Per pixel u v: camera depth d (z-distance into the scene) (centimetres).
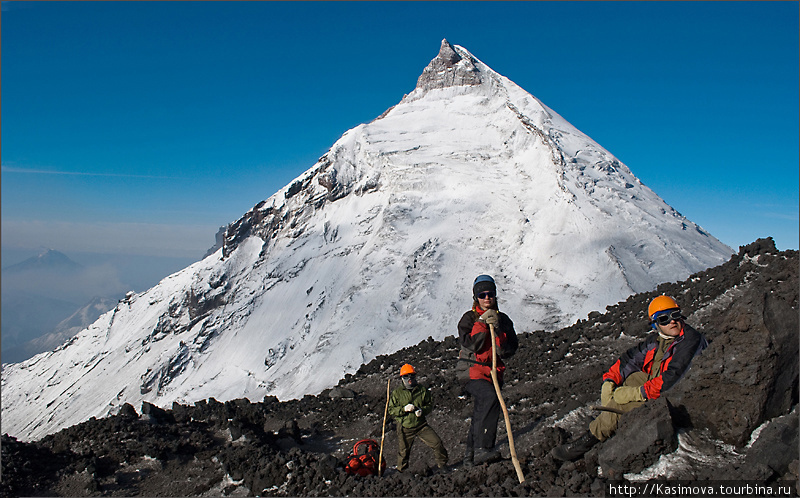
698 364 485
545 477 518
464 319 629
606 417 522
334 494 654
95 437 870
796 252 992
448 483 578
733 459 445
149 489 766
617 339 1112
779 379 457
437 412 983
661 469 459
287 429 966
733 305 499
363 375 1397
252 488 733
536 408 848
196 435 905
